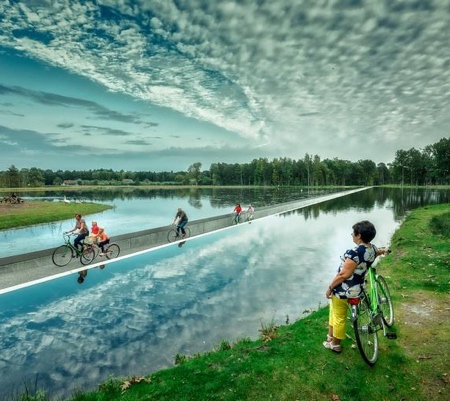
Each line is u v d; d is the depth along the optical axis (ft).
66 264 43.01
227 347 20.04
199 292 32.53
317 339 17.30
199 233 70.33
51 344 22.27
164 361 20.06
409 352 15.35
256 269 40.93
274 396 12.82
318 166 519.19
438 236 49.34
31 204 177.88
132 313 27.35
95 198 278.26
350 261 13.21
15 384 17.98
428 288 24.31
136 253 49.75
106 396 14.14
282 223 88.02
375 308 15.69
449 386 12.84
